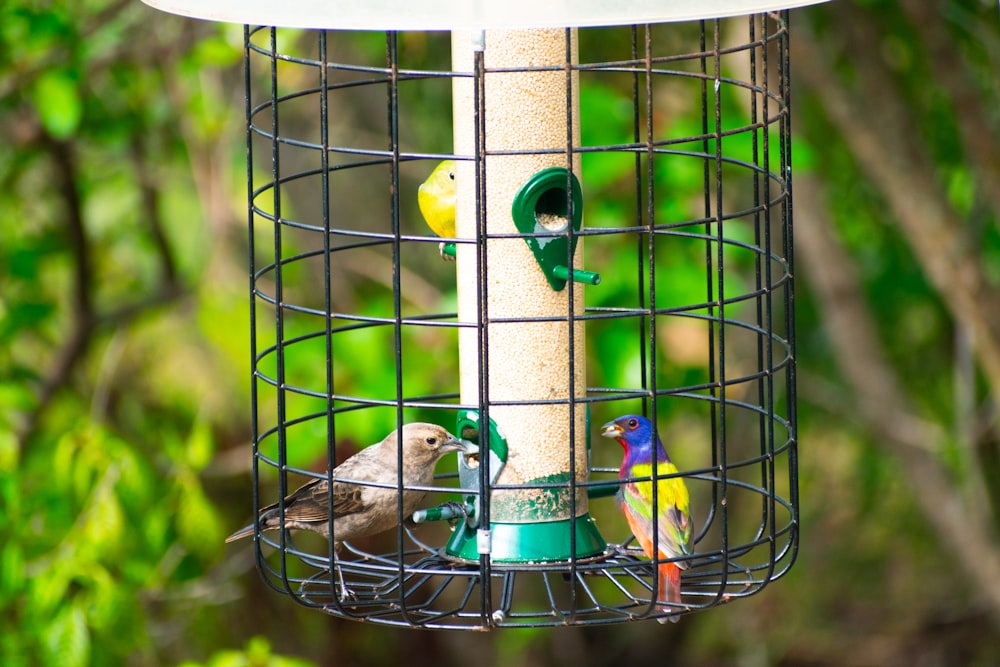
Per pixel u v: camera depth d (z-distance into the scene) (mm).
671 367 13227
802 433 18266
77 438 12469
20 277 13773
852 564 19469
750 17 7578
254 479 7492
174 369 15664
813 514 19109
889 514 18703
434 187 8164
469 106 7832
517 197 7703
